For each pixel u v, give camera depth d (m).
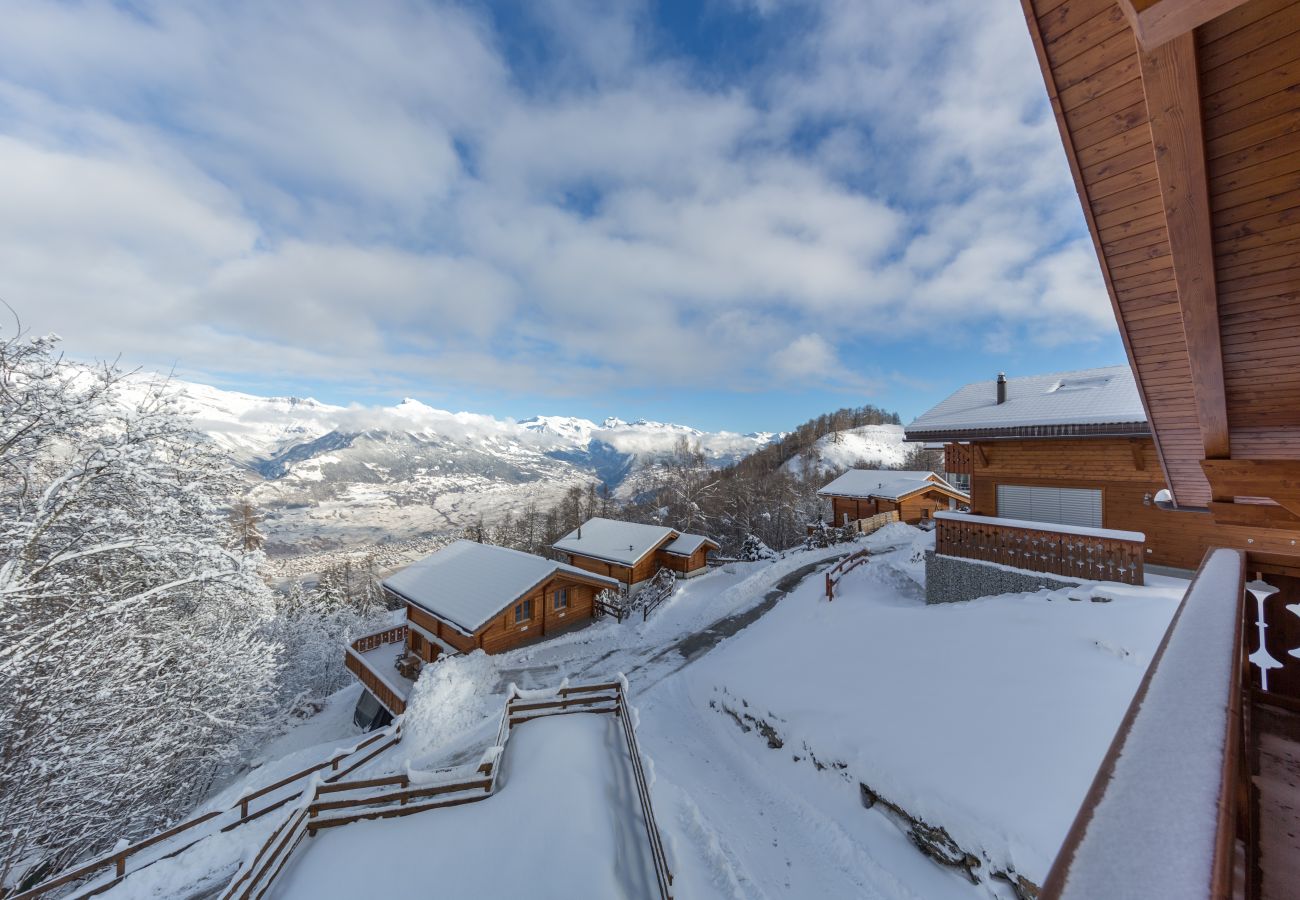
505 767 6.59
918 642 9.55
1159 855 0.84
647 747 9.85
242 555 12.88
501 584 19.17
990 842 5.53
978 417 15.27
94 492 11.66
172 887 8.27
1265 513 4.51
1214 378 3.88
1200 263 3.01
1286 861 1.97
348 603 40.78
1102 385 14.52
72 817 9.98
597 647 17.95
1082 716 6.50
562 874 4.83
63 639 10.56
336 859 5.09
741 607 19.66
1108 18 2.54
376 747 12.53
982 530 13.12
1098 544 10.85
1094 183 3.25
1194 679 1.49
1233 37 2.12
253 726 15.78
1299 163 2.38
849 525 29.91
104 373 11.52
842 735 7.77
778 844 6.94
